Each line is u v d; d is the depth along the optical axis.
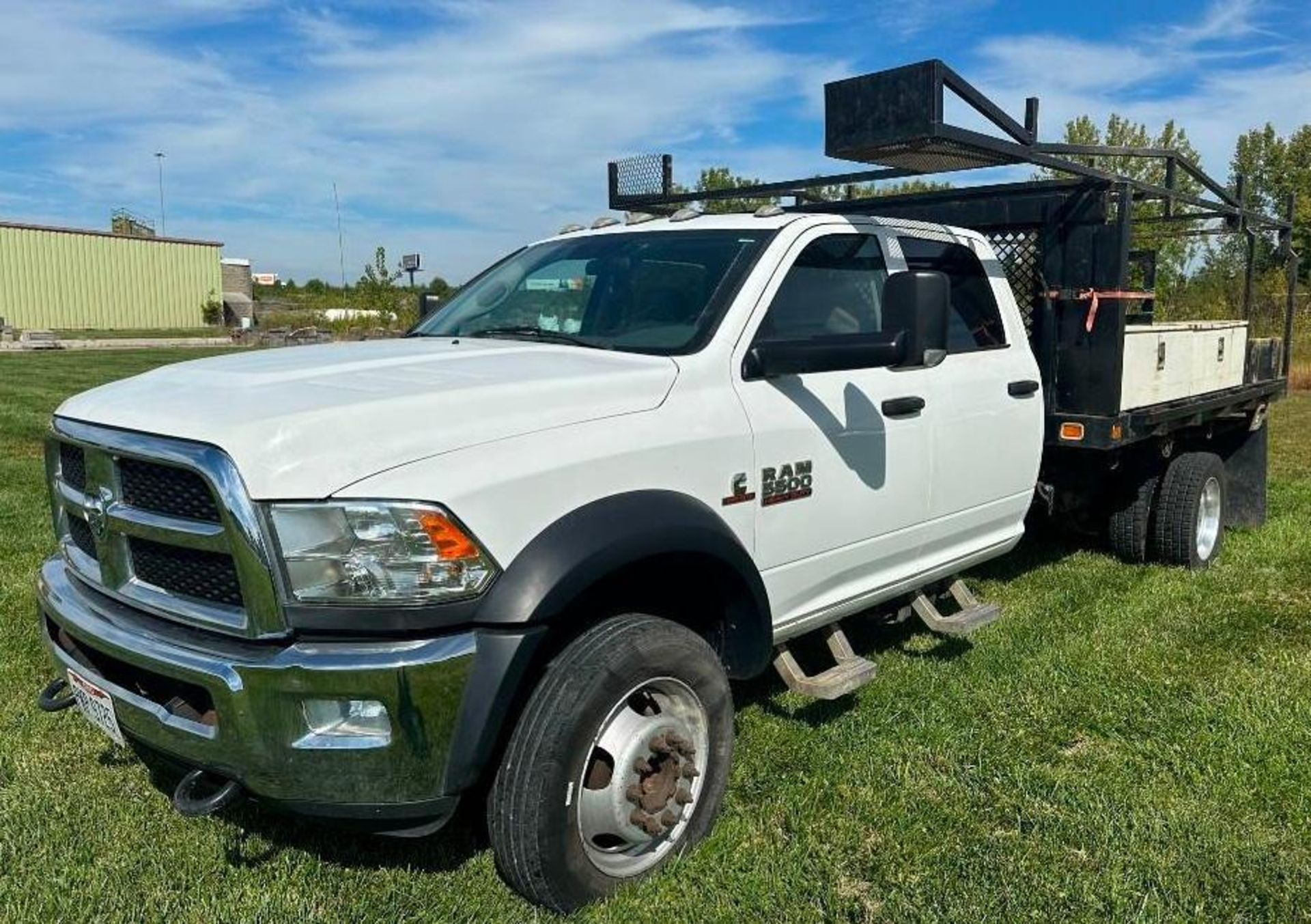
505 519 2.86
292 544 2.70
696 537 3.24
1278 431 13.15
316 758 2.71
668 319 3.83
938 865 3.33
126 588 3.08
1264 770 3.92
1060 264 5.68
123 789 3.75
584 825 3.05
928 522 4.58
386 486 2.72
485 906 3.10
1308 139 36.25
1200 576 6.51
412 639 2.73
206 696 2.91
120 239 46.94
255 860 3.33
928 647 5.26
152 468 2.94
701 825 3.37
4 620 5.35
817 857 3.36
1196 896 3.16
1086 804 3.69
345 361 3.52
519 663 2.79
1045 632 5.46
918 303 3.46
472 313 4.55
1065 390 5.70
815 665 5.01
